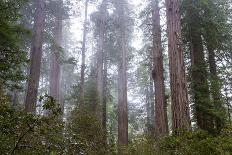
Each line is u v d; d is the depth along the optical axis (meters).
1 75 10.19
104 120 23.78
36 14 17.92
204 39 16.62
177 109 9.66
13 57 10.38
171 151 7.33
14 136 5.03
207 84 14.54
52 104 5.27
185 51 16.52
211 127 14.00
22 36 16.31
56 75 22.89
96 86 22.53
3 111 5.25
